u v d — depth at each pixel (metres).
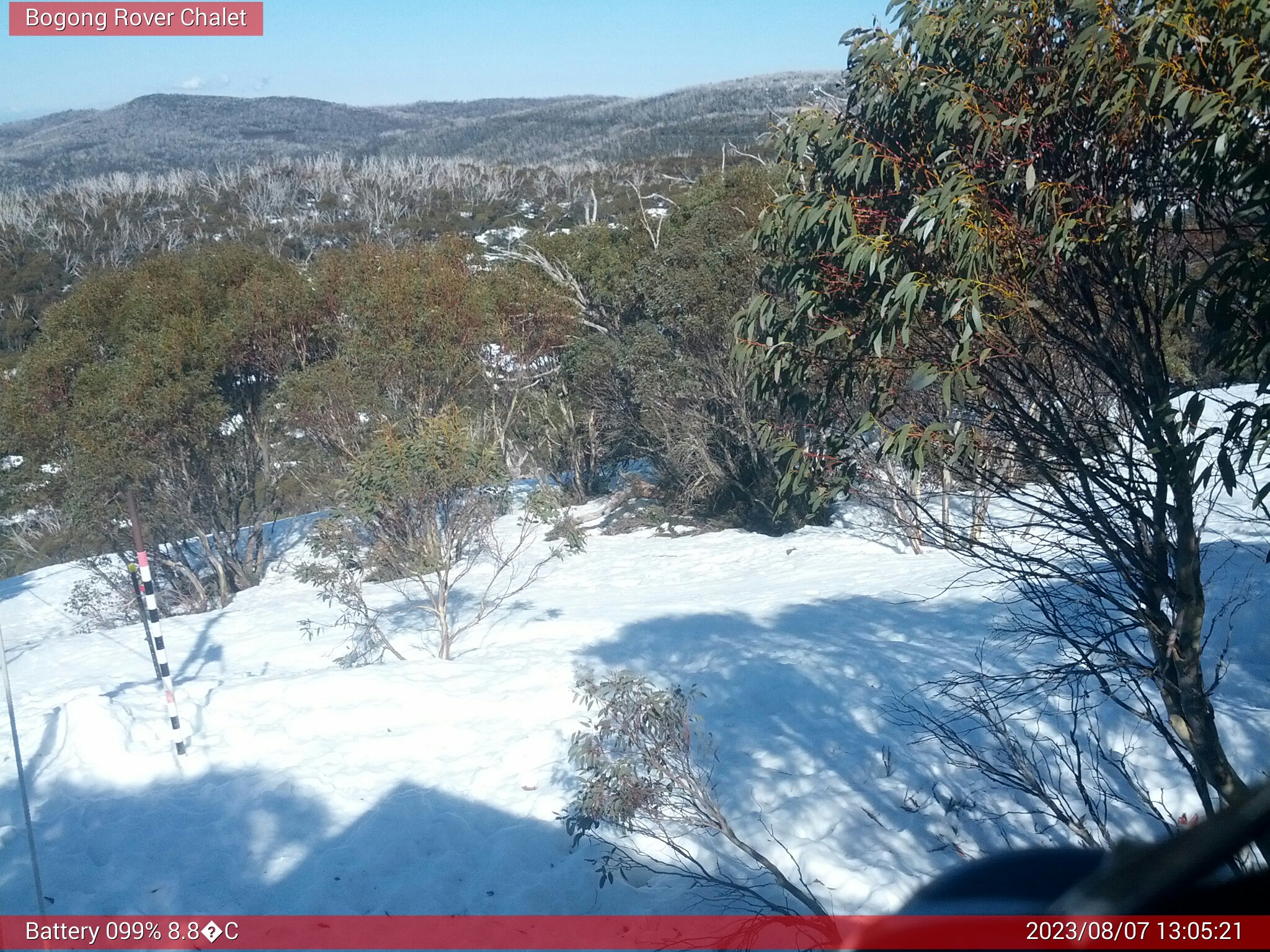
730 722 7.94
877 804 6.14
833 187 3.81
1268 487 3.07
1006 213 3.45
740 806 6.32
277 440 23.30
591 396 22.69
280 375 21.78
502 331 21.69
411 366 19.78
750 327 4.14
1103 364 3.56
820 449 4.19
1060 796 5.12
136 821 6.52
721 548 18.02
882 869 5.28
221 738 8.13
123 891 5.64
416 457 10.62
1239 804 2.30
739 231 18.12
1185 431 3.52
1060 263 3.41
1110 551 3.81
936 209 3.25
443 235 23.95
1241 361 3.23
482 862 5.86
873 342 3.58
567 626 12.18
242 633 14.91
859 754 6.88
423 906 5.38
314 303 21.70
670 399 19.83
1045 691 7.07
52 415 19.28
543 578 17.23
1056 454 3.71
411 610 14.73
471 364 21.16
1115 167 3.37
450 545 11.15
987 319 3.40
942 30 3.54
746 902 5.04
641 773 5.50
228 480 21.72
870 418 3.74
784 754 7.10
